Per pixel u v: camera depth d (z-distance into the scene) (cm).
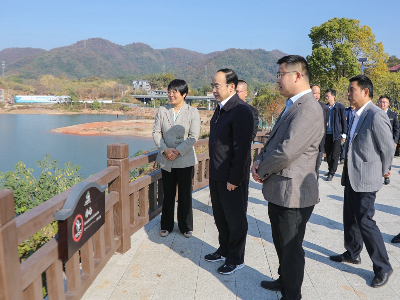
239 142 255
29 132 5866
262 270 284
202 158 513
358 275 275
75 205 194
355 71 3341
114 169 285
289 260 216
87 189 216
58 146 4097
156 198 404
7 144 4281
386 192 539
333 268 287
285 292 225
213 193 284
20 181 467
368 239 259
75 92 16462
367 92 272
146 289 252
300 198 206
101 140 4728
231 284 261
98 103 13912
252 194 520
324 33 3500
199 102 17238
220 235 296
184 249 323
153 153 372
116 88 18900
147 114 10744
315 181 211
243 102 269
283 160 199
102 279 266
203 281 265
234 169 256
